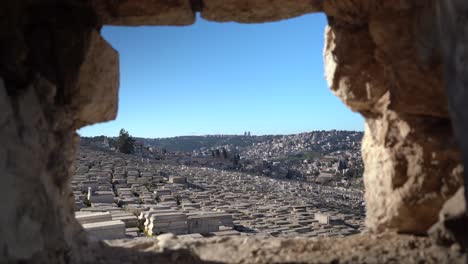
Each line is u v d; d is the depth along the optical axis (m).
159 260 5.14
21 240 3.37
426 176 5.69
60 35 4.87
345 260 5.08
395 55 5.52
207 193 29.69
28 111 3.96
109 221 13.05
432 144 5.62
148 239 6.26
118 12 5.71
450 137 5.50
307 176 88.19
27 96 4.02
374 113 6.49
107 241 6.00
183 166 55.09
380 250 5.44
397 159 5.99
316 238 6.29
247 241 6.16
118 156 51.47
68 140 5.17
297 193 37.38
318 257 5.27
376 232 6.39
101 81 5.52
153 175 36.75
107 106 5.77
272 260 5.20
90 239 5.68
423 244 5.49
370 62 6.06
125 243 5.96
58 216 4.42
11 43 4.09
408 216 5.91
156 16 5.84
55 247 4.10
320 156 153.62
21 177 3.58
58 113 4.79
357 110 6.63
